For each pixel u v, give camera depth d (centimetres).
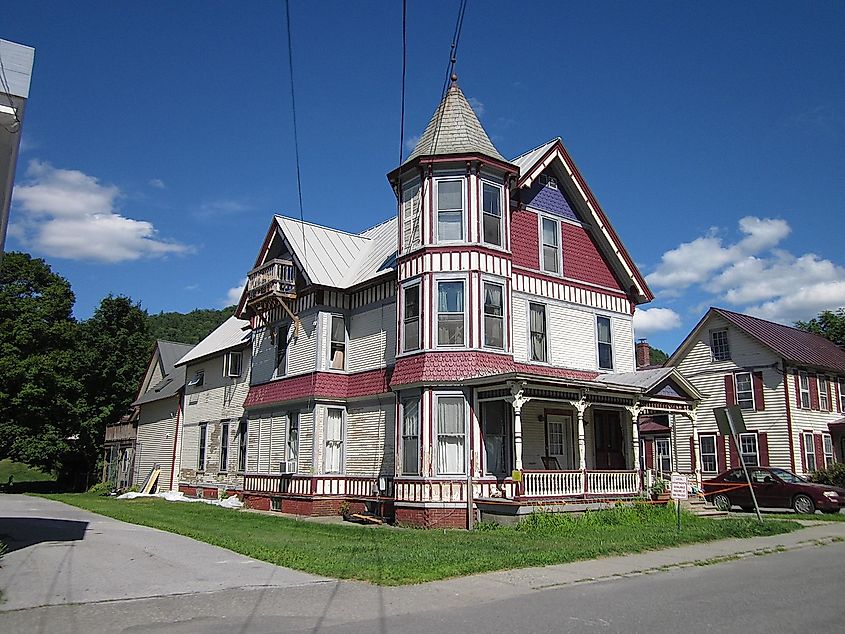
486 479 1919
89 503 2769
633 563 1208
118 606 849
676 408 2295
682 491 1599
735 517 2098
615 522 1806
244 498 2719
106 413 4822
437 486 1897
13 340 4206
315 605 860
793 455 3244
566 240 2395
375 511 2152
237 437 3048
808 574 1117
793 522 1858
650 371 2289
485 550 1311
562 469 2198
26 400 4119
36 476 6925
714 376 3612
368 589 960
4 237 1010
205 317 11150
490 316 2033
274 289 2497
